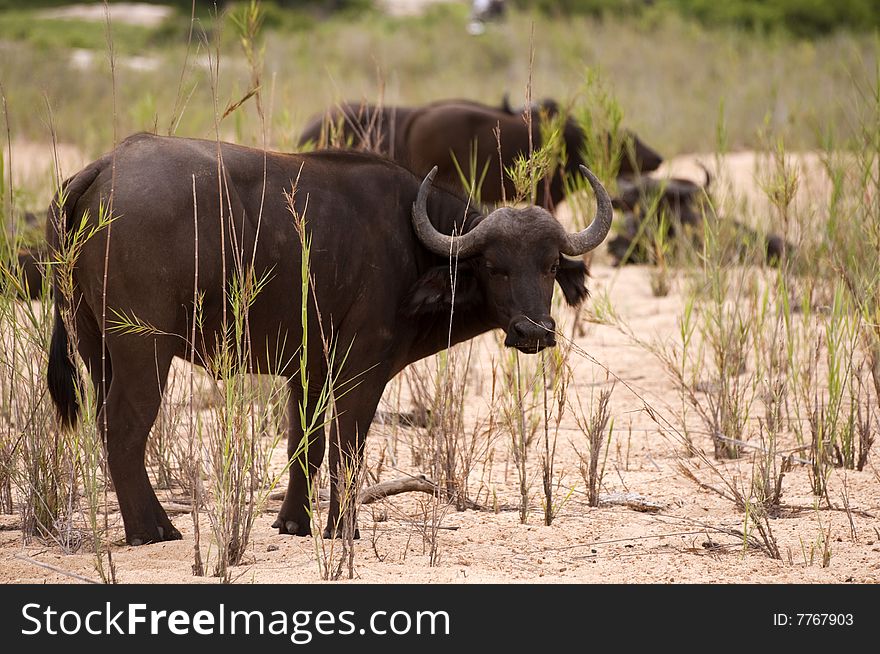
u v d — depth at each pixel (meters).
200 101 67.75
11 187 25.25
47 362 22.12
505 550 21.16
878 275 28.62
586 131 38.38
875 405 30.81
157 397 19.94
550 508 22.86
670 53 103.31
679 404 32.19
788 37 111.81
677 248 47.44
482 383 33.25
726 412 29.83
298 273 21.05
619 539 21.86
